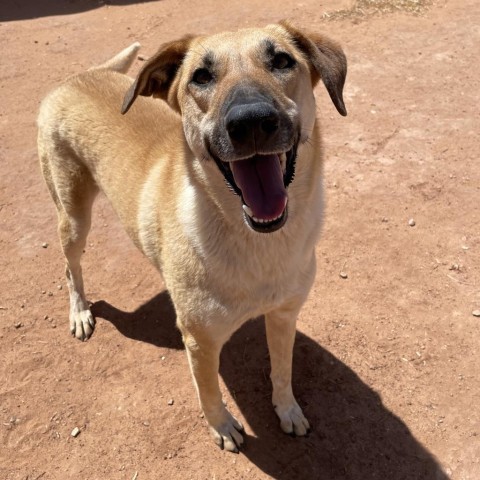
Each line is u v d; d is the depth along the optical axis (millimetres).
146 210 652
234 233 543
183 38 594
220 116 495
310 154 545
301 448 685
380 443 684
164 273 633
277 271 568
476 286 862
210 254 549
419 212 996
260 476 660
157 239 637
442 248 927
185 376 774
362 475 655
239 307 575
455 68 1395
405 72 1391
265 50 542
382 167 1099
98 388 764
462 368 753
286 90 536
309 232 578
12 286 921
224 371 783
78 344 825
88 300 895
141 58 1531
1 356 809
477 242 933
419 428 695
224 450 687
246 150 476
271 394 749
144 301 892
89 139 738
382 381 749
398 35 1559
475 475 647
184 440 700
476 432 684
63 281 931
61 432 715
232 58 534
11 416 733
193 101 552
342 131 1200
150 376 776
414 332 803
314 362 777
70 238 810
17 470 679
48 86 1463
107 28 1760
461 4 1707
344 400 731
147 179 667
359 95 1312
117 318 864
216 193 536
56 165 778
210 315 572
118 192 706
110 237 1010
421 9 1690
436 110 1248
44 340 833
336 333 811
